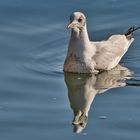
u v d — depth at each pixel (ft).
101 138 55.21
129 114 58.80
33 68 67.26
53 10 76.69
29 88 63.52
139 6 77.92
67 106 60.75
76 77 66.64
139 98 61.62
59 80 65.46
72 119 58.44
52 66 68.13
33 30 73.56
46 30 73.82
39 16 75.77
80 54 66.69
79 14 66.13
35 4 77.20
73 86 64.75
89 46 67.21
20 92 62.69
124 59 70.23
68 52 67.21
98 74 67.26
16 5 76.79
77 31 66.28
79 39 66.64
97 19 76.13
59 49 71.15
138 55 70.79
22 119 58.23
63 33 73.41
